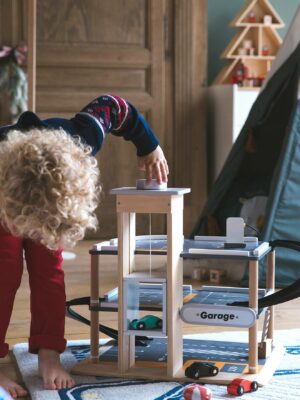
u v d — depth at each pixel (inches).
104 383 68.9
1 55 164.9
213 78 187.3
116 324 92.4
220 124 177.8
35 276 72.1
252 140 134.5
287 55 130.2
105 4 174.1
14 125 69.8
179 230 69.9
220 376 69.1
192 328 90.1
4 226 62.7
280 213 116.7
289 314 96.8
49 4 171.6
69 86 173.9
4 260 68.4
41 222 55.4
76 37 173.5
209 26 185.9
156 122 178.5
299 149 118.3
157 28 176.9
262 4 180.1
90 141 70.8
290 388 67.0
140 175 178.7
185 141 180.5
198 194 181.8
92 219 58.1
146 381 69.3
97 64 174.4
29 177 55.9
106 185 177.6
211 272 121.3
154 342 81.8
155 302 71.2
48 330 71.7
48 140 58.7
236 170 136.2
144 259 134.5
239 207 137.3
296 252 116.0
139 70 177.3
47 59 172.1
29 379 70.3
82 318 80.3
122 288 69.9
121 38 175.5
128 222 70.9
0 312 68.8
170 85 179.5
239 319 68.5
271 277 78.6
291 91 133.6
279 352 77.2
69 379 68.7
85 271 129.6
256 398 64.3
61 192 55.4
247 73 178.4
